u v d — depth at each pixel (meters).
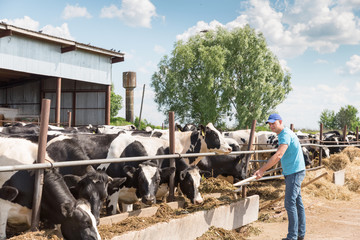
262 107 35.25
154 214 4.92
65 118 29.02
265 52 37.25
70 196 3.97
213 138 7.40
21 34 18.41
